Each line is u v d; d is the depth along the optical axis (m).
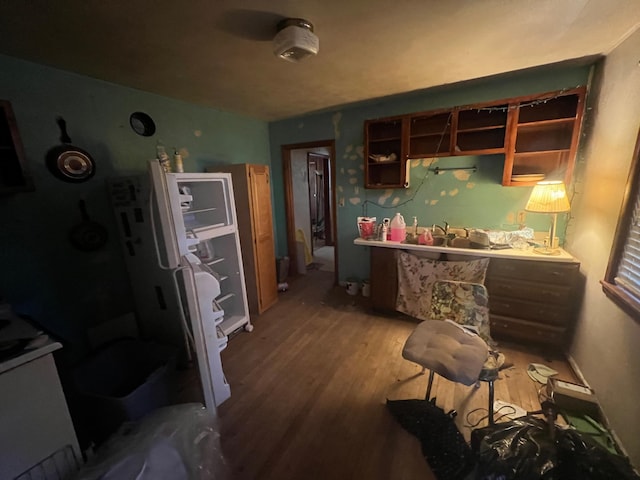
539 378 1.95
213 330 1.77
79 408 1.63
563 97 2.23
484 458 1.23
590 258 1.93
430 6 1.30
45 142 1.87
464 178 2.76
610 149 1.77
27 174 1.67
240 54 1.75
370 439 1.56
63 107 1.94
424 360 1.52
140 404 1.59
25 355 1.05
